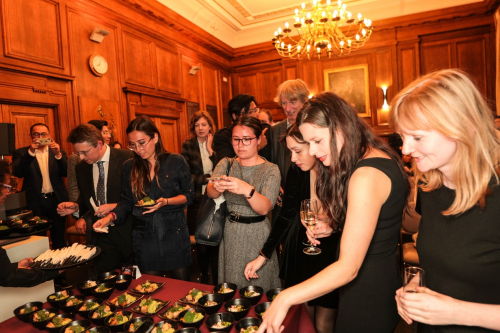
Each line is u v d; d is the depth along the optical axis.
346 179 1.05
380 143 1.08
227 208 1.95
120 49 5.10
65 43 4.22
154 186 2.10
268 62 8.23
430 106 0.82
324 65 7.69
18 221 1.83
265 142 2.42
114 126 4.80
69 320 1.34
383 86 7.20
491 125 0.85
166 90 6.14
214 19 7.08
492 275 0.86
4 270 1.25
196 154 3.35
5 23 3.55
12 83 3.63
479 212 0.86
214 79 7.88
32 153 3.38
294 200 1.70
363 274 1.08
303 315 1.38
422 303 0.79
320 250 1.58
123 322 1.28
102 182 2.35
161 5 5.75
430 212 1.01
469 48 6.70
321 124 1.06
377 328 1.08
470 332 0.88
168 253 2.04
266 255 1.68
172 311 1.35
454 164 0.86
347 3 6.89
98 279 1.75
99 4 4.71
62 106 4.20
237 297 1.54
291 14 7.18
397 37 7.10
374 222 0.92
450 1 6.62
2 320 1.43
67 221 4.18
